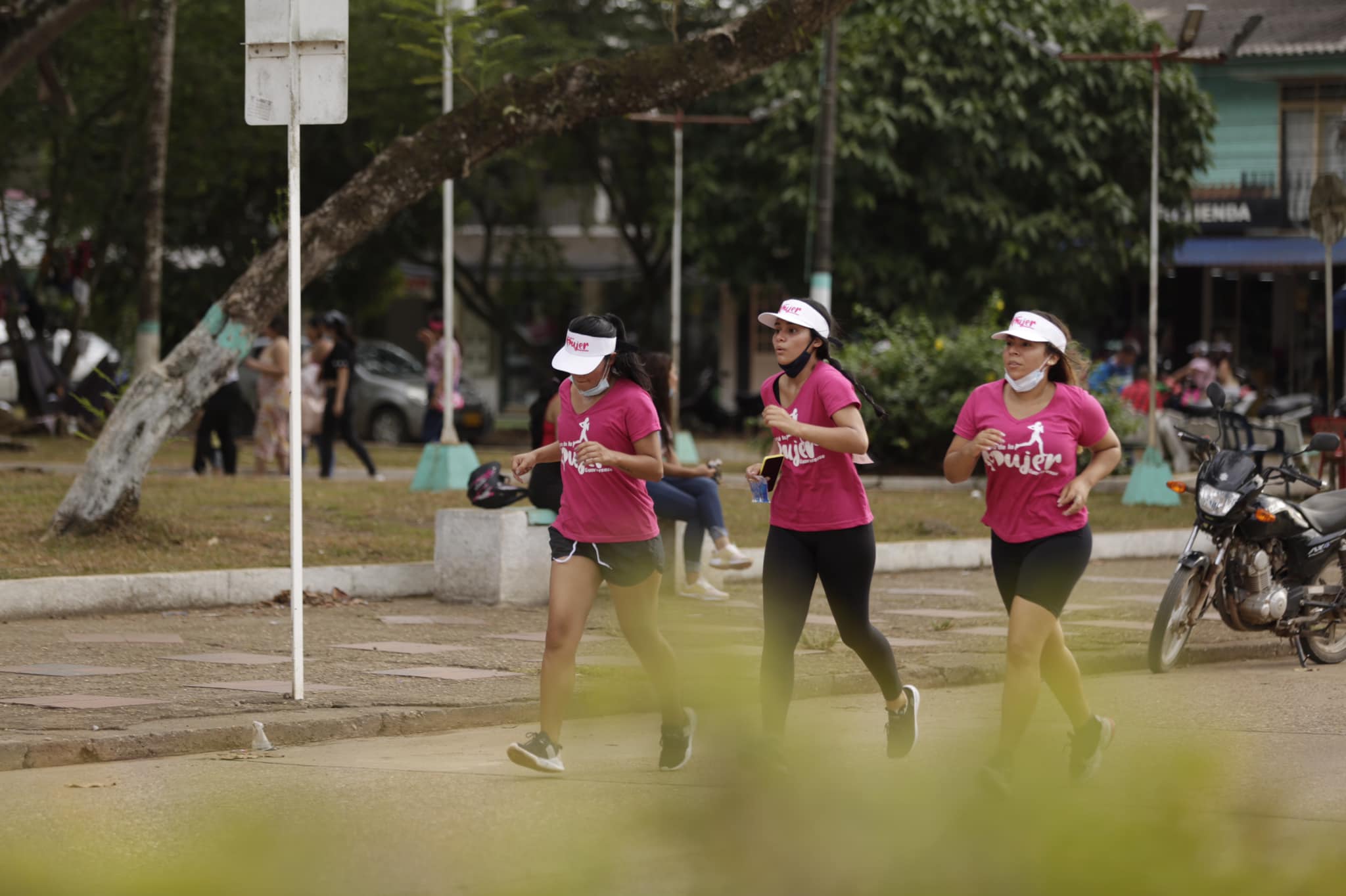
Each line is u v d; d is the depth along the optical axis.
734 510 36.88
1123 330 76.25
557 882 6.40
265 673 19.42
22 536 27.42
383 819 12.41
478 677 19.39
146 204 49.53
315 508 33.31
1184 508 41.38
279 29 18.58
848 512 14.78
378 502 34.72
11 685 18.25
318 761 15.35
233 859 6.40
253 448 58.62
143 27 59.16
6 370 70.75
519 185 77.44
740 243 67.19
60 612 23.83
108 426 27.78
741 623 23.94
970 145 60.94
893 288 62.91
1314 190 36.16
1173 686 20.48
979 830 6.10
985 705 18.92
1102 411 14.34
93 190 62.59
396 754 15.78
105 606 24.22
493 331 92.56
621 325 14.64
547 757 14.38
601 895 6.32
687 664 9.63
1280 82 73.50
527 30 64.44
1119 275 66.19
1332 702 19.12
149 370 27.92
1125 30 60.59
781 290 67.88
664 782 14.12
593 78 27.27
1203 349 60.91
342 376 43.53
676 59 27.30
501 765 15.11
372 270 76.12
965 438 14.54
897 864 6.30
